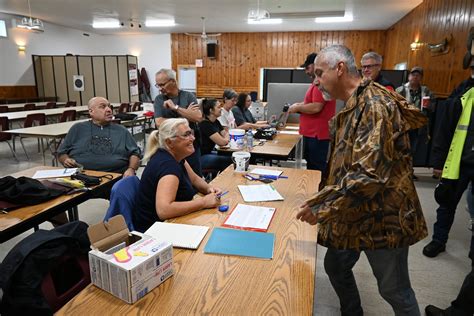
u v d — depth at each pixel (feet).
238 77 36.40
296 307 2.87
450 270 7.62
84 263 4.34
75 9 26.22
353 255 4.95
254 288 3.14
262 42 35.17
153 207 5.38
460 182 7.15
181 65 37.60
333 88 4.17
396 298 4.33
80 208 11.46
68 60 33.68
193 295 3.02
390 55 30.58
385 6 22.90
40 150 20.44
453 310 5.57
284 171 7.39
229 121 13.43
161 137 5.57
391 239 3.84
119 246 3.33
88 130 9.43
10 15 29.78
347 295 5.37
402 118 3.57
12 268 3.72
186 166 6.17
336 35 33.40
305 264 3.57
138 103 30.35
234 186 6.24
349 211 3.47
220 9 25.34
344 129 3.95
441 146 7.28
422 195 12.99
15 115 20.40
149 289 3.05
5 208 5.56
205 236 4.16
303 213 3.66
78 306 2.86
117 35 38.78
